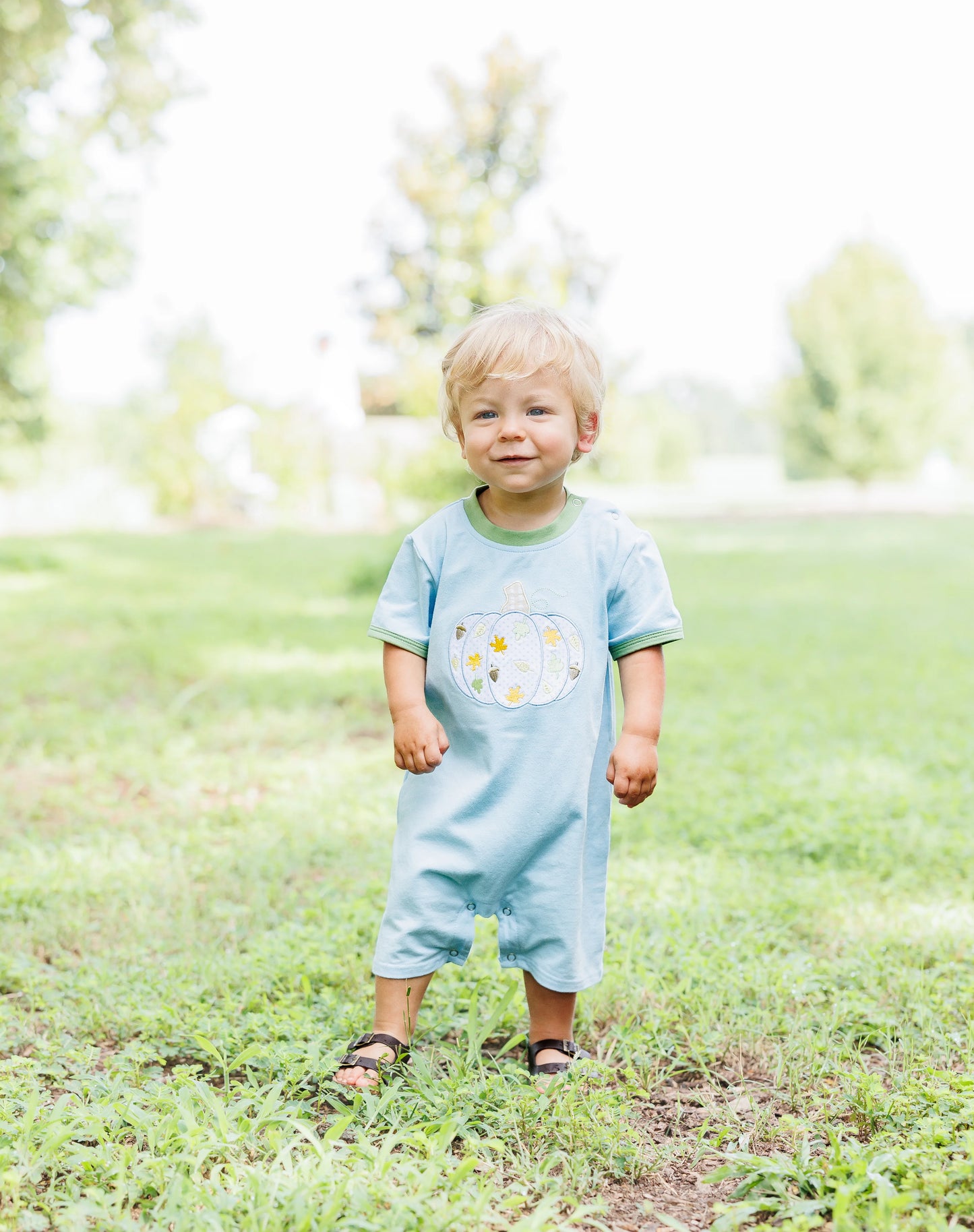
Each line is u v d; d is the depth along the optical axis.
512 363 2.39
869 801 4.77
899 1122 2.18
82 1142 2.13
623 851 4.21
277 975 2.94
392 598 2.56
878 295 31.14
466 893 2.48
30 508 30.30
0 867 3.93
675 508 33.00
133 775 5.33
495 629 2.47
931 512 29.62
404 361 13.99
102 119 14.20
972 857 4.09
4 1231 1.80
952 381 31.84
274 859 4.05
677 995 2.83
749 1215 1.96
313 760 5.72
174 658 8.51
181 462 28.91
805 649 9.27
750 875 3.92
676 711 6.81
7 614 11.08
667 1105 2.44
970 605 12.20
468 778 2.46
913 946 3.21
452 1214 1.83
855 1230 1.75
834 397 31.42
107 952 3.16
